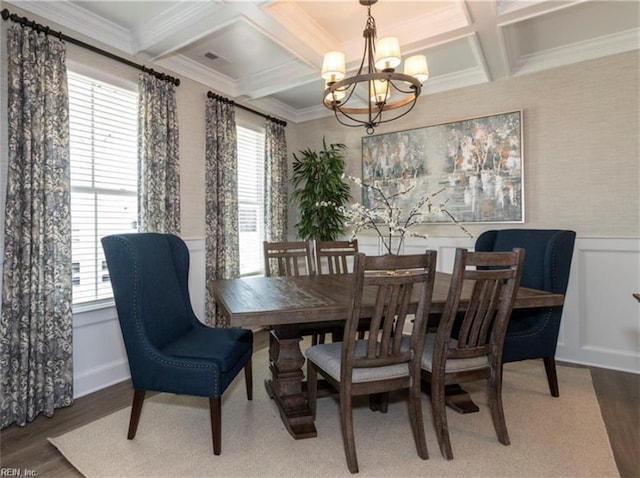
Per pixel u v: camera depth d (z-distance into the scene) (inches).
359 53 122.6
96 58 109.0
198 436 81.5
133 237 84.4
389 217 97.7
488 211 142.4
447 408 94.4
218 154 147.4
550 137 131.1
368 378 70.6
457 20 104.7
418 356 72.7
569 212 128.0
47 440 80.4
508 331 93.7
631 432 81.7
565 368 120.4
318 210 169.5
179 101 134.9
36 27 91.4
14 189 86.4
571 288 127.3
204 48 127.2
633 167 117.9
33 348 89.0
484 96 143.6
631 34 115.9
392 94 160.2
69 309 96.3
